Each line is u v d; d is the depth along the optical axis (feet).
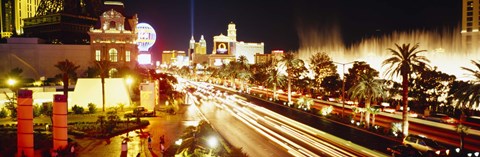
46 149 130.31
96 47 399.85
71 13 492.95
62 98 126.41
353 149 128.98
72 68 225.15
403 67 158.92
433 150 119.03
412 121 205.67
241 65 456.45
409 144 126.82
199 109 256.73
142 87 230.27
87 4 518.37
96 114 224.53
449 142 150.30
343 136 156.15
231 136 153.28
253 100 323.57
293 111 246.06
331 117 207.00
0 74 367.25
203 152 90.38
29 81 290.97
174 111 234.58
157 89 254.47
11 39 374.02
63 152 122.31
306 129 173.68
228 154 90.74
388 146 135.44
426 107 243.40
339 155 118.83
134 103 257.75
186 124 189.67
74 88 265.95
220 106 274.16
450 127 185.37
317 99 332.80
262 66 449.89
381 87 184.14
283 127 179.32
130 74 333.83
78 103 249.75
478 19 476.13
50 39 482.28
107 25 411.13
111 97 259.19
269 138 149.18
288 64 292.40
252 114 230.07
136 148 133.28
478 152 124.36
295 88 419.54
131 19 434.71
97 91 255.91
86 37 500.74
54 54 386.52
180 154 96.43
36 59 379.35
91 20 508.12
